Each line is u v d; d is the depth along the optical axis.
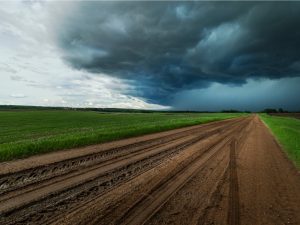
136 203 6.69
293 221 6.02
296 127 41.78
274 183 8.99
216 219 5.96
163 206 6.59
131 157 12.77
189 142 18.98
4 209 6.04
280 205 6.96
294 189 8.39
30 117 60.06
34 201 6.59
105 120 54.72
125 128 27.38
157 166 10.99
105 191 7.55
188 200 7.07
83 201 6.69
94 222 5.51
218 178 9.39
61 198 6.86
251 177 9.67
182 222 5.73
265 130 31.47
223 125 39.25
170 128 31.19
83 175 9.19
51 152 13.37
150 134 24.02
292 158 13.77
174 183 8.59
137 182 8.55
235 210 6.52
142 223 5.59
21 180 8.35
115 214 5.96
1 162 10.80
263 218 6.12
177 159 12.61
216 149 16.02
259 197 7.53
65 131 27.53
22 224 5.34
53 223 5.40
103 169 10.16
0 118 54.50
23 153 12.43
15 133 25.92
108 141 18.23
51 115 72.69
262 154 14.66
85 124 40.62
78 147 15.20
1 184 7.88
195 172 10.16
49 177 8.81
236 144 18.44
